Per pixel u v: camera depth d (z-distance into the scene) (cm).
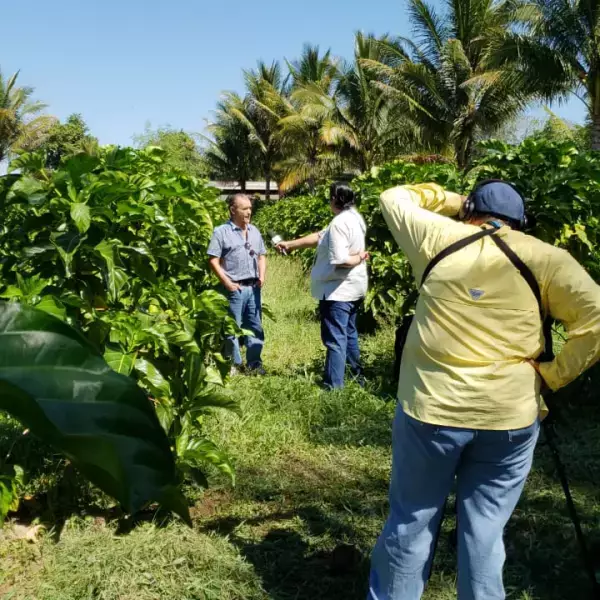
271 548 320
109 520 331
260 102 3800
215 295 384
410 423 222
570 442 448
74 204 299
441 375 216
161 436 42
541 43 1892
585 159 495
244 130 3881
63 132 4638
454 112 2466
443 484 228
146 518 337
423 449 221
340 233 525
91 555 301
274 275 1195
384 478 400
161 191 373
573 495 377
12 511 335
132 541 311
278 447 439
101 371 42
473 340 213
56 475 366
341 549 303
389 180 774
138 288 346
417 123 2550
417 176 746
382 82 2611
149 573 291
